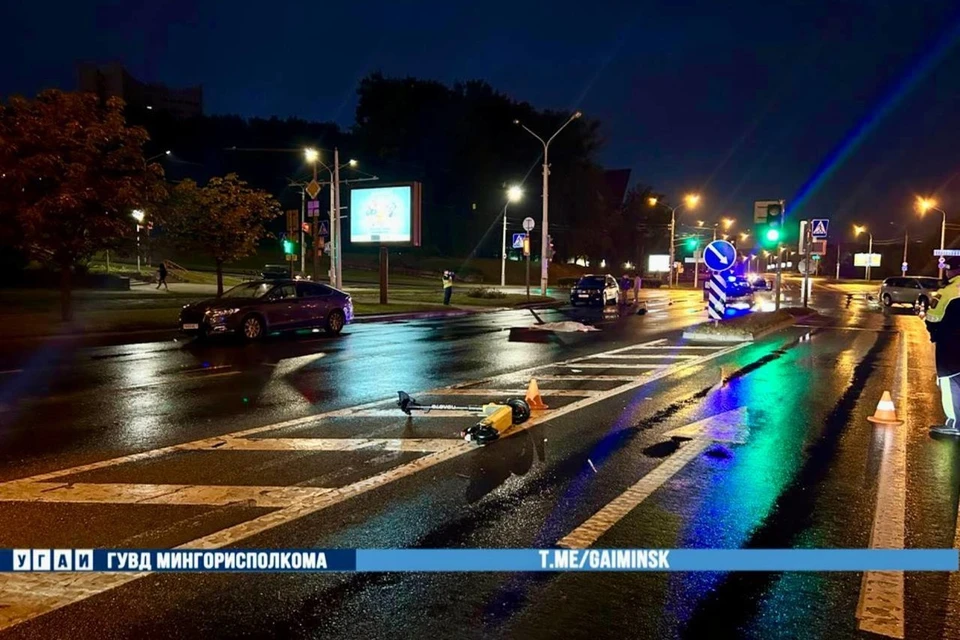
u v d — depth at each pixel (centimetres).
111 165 1984
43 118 1908
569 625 391
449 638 377
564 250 8581
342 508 572
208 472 669
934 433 843
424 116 8406
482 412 913
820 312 3300
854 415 951
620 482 648
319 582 442
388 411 954
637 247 10081
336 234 3186
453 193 8469
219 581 443
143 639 374
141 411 948
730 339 1933
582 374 1294
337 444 775
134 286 4366
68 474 660
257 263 7262
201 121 9119
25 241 1944
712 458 731
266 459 714
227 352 1617
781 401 1045
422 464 699
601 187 9025
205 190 3106
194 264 6731
